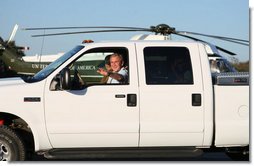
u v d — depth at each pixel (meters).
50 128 8.70
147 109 8.88
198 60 9.15
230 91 9.09
